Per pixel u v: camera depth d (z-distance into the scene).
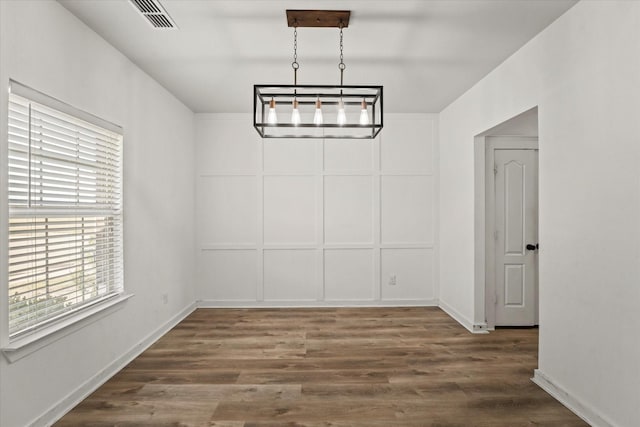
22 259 2.38
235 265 5.59
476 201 4.41
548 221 2.96
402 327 4.59
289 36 3.17
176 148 4.82
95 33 3.04
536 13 2.78
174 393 2.90
